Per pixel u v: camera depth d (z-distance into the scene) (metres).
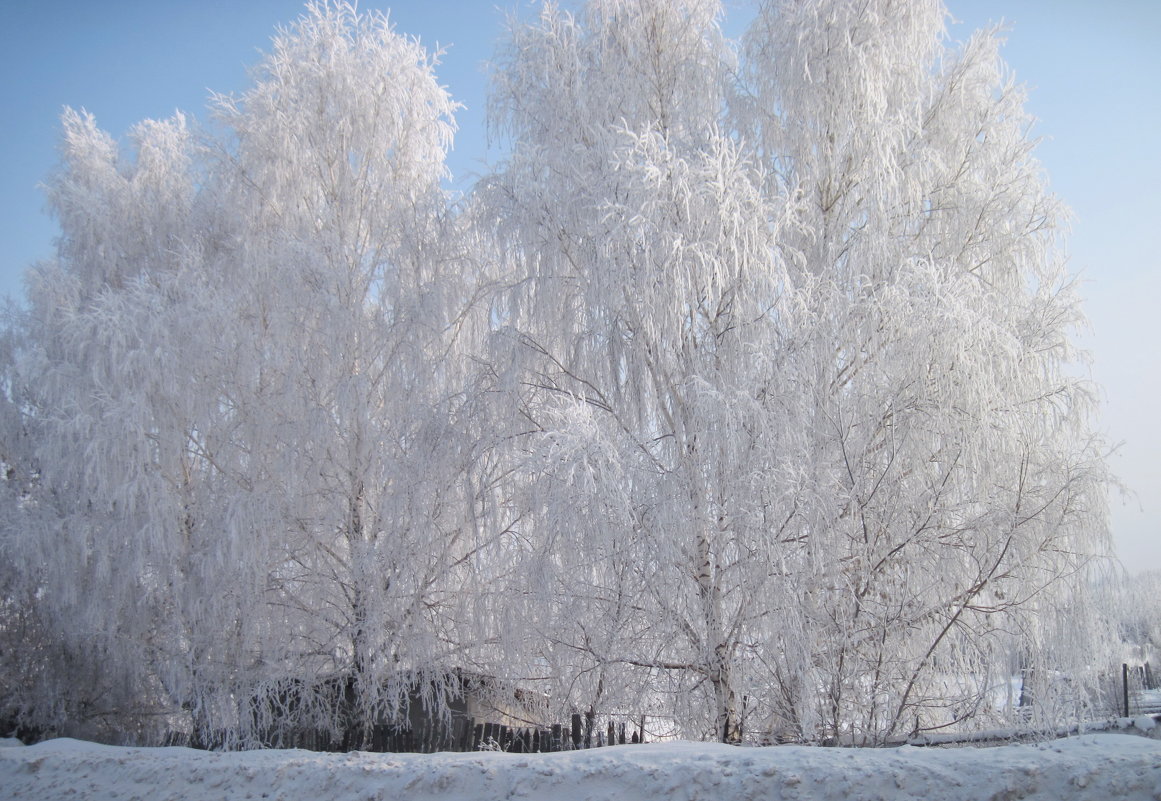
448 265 14.30
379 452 13.06
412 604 12.88
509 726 13.62
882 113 11.79
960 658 10.20
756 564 9.77
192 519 13.75
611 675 10.95
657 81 12.89
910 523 10.28
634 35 12.88
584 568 10.61
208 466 14.20
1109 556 10.04
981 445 9.90
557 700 11.84
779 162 12.80
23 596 15.48
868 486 10.31
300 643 13.45
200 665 12.81
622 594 10.56
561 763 7.15
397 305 13.74
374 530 13.52
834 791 6.07
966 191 11.95
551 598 10.80
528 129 12.88
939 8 12.32
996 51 12.27
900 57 12.24
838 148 12.20
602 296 11.21
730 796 6.25
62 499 14.53
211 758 9.12
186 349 13.25
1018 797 5.64
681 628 10.45
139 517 13.00
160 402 13.30
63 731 15.62
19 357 15.76
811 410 10.21
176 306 13.52
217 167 15.50
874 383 10.48
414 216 14.29
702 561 10.67
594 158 11.95
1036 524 9.99
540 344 12.73
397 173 15.36
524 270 13.16
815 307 10.67
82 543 13.34
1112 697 12.49
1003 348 9.99
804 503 9.74
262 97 15.56
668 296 10.56
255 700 12.98
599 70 12.73
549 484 10.28
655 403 11.84
